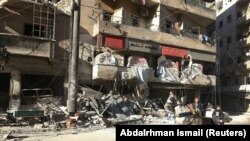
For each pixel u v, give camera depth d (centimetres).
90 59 2588
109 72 2505
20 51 2202
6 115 1909
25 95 2314
